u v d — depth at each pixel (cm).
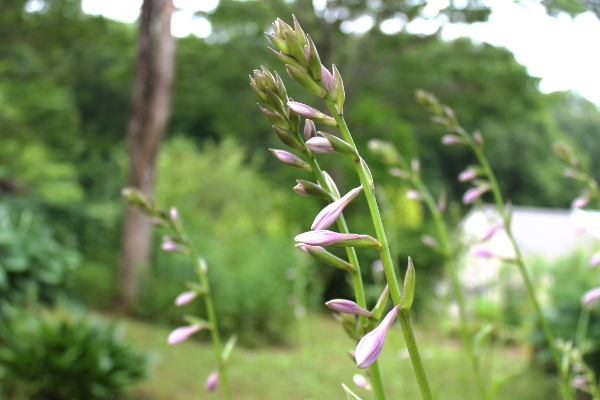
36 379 434
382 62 1608
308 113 67
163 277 853
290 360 639
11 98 1385
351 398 79
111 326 502
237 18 1542
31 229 659
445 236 200
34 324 465
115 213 1102
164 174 1525
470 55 1570
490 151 2989
